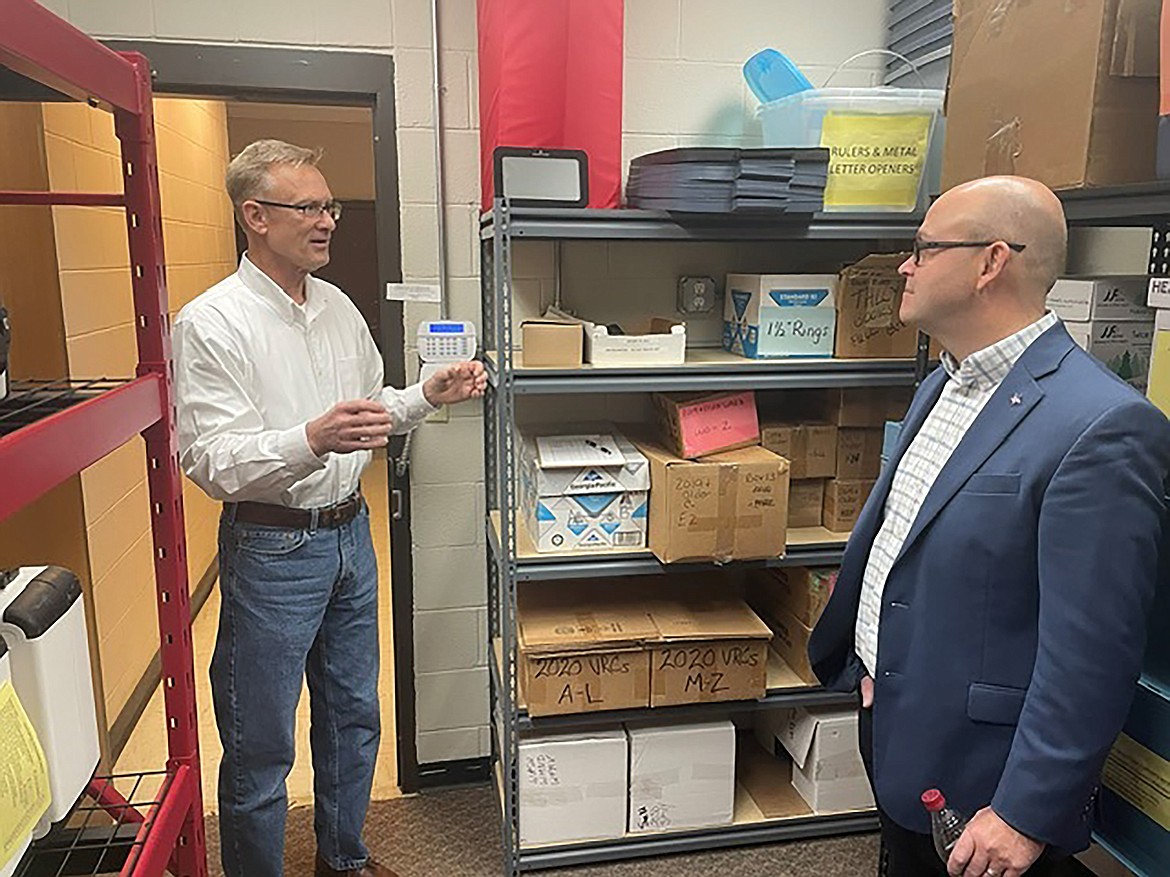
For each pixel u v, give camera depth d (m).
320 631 2.15
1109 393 1.27
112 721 2.85
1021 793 1.26
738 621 2.32
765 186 2.05
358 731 2.23
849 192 2.21
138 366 1.22
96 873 1.11
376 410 1.80
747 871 2.37
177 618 1.27
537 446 2.28
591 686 2.23
